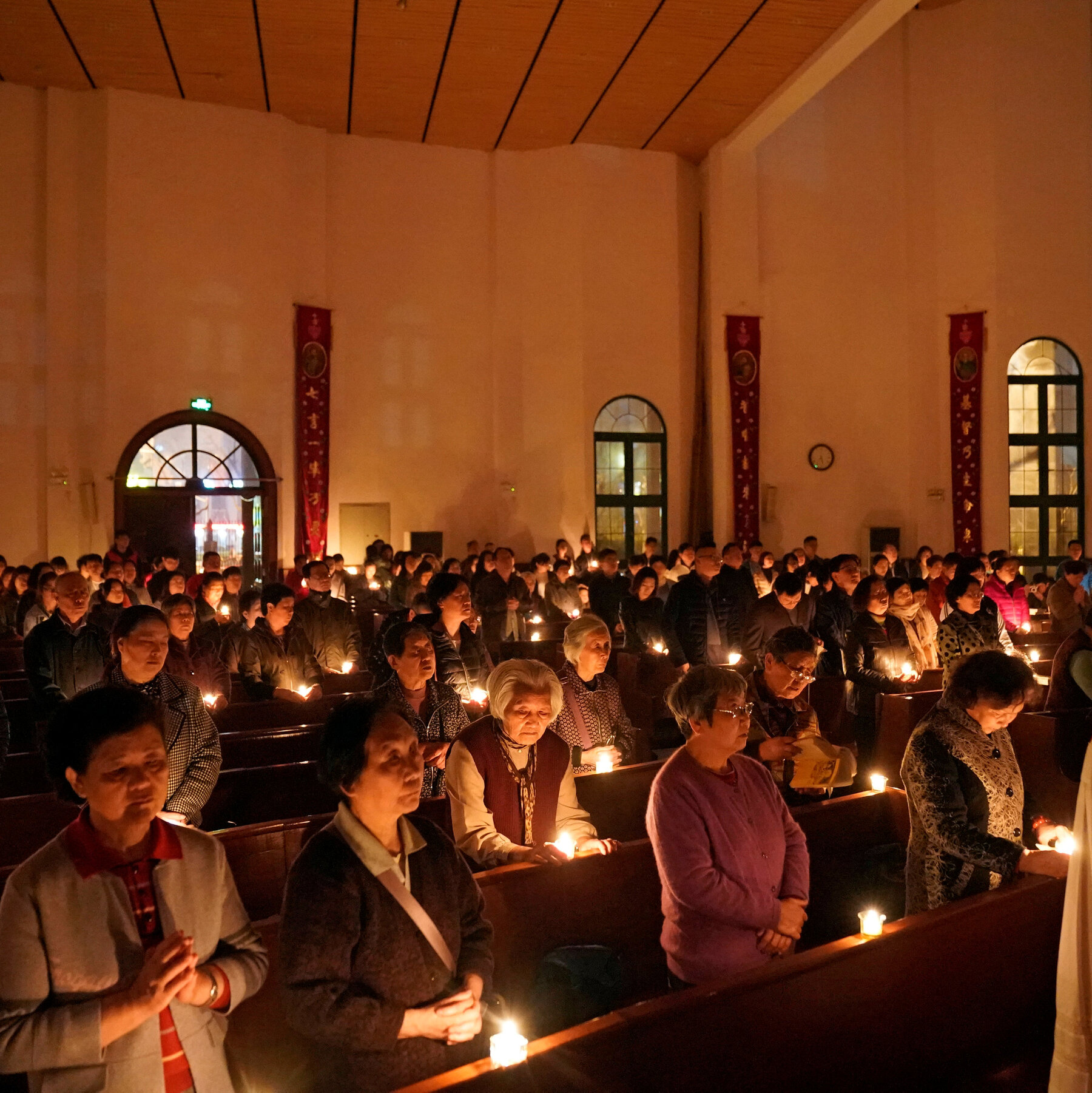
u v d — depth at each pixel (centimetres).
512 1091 212
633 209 1636
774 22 1236
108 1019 182
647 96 1441
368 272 1585
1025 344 1645
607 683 451
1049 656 878
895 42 1677
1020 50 1627
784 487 1655
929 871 315
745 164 1614
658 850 285
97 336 1409
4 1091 257
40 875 192
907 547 1678
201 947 205
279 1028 276
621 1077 227
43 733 487
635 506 1648
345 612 724
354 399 1577
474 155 1636
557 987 293
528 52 1305
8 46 1287
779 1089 251
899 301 1683
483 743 338
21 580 1105
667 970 350
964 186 1641
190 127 1447
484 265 1641
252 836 360
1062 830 333
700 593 705
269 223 1495
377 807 219
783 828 296
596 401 1617
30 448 1411
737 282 1612
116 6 1184
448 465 1622
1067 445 1659
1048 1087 271
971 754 308
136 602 957
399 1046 216
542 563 1225
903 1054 275
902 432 1683
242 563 1498
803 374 1661
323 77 1377
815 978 258
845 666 611
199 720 362
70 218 1411
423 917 220
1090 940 239
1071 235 1644
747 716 287
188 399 1450
